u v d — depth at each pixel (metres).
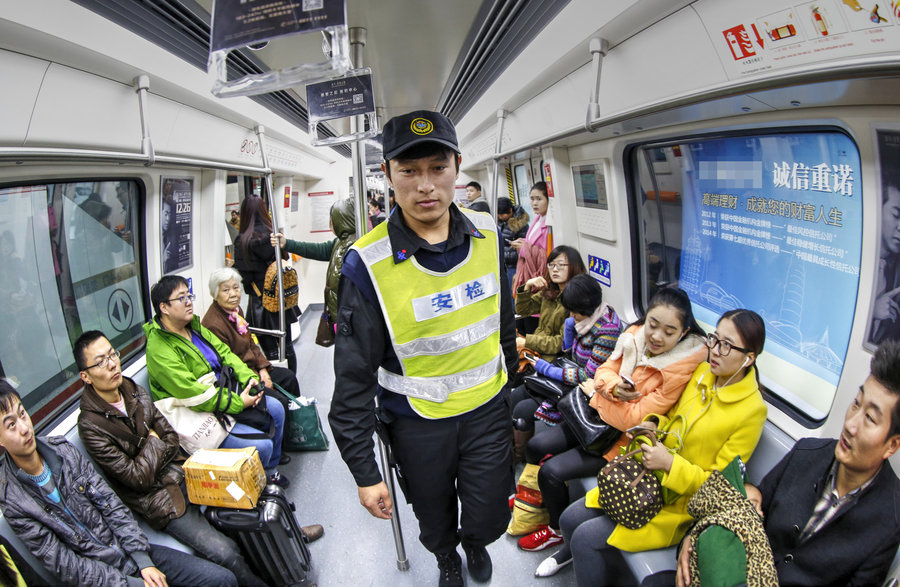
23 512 1.67
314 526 2.79
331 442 3.80
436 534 1.96
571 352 2.95
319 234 7.79
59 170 2.35
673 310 1.97
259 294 4.38
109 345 2.19
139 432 2.29
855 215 1.71
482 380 1.68
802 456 1.54
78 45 1.76
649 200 3.12
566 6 2.14
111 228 2.99
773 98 1.57
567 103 2.85
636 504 1.78
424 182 1.40
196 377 2.83
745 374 1.78
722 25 1.50
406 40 3.31
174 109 2.79
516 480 3.04
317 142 2.55
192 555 2.12
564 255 3.03
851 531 1.34
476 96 4.74
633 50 2.00
